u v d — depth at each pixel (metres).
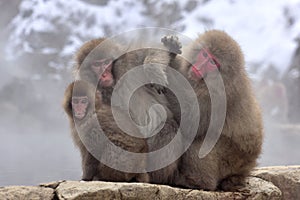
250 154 5.07
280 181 5.43
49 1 22.14
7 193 4.02
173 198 4.42
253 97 5.19
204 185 4.91
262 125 5.25
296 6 26.20
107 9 22.72
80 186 4.18
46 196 4.09
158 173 4.79
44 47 21.56
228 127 4.94
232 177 5.08
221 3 25.69
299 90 23.44
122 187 4.18
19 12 22.06
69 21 22.02
